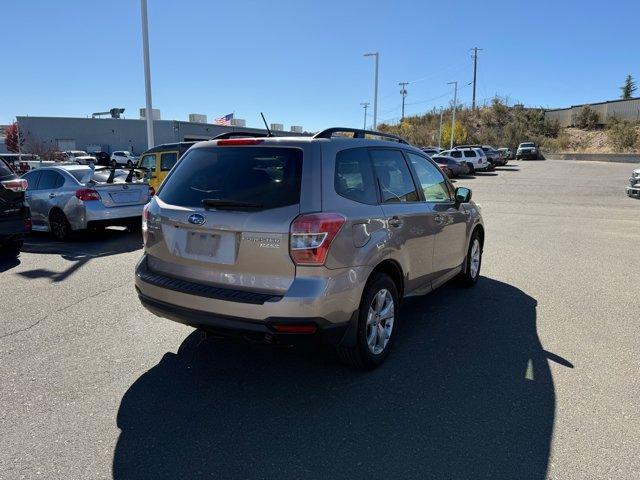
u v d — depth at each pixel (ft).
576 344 14.46
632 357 13.55
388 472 8.79
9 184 25.48
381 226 12.39
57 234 32.07
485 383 12.06
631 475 8.67
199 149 12.72
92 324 15.99
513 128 236.63
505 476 8.66
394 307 13.41
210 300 11.02
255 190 11.18
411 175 15.12
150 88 59.31
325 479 8.62
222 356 13.67
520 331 15.51
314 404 11.14
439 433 9.96
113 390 11.73
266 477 8.67
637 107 237.45
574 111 258.37
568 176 104.68
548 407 10.94
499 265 24.58
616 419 10.44
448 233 16.79
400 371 12.75
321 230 10.49
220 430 10.10
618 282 21.34
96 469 8.86
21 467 8.88
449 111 275.80
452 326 15.93
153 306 12.19
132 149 195.11
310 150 11.28
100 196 30.73
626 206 52.75
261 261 10.69
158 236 12.33
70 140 193.57
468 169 106.73
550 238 32.73
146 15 57.36
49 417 10.53
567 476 8.65
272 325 10.44
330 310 10.71
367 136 14.89
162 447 9.52
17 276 22.11
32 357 13.48
